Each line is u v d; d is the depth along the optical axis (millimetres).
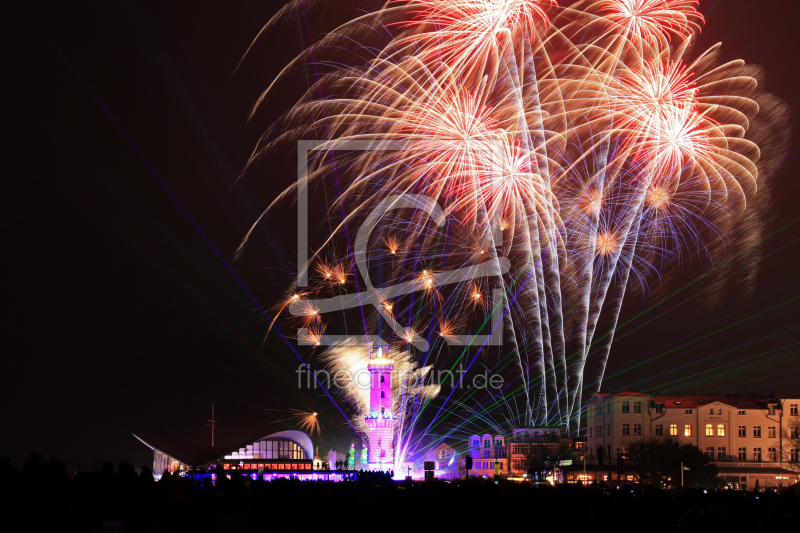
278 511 37031
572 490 36469
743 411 124312
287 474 116062
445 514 31531
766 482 118625
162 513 35000
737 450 123062
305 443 142875
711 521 20719
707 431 123812
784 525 19250
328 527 39094
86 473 34188
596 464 125688
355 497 41500
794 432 122688
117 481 33562
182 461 119000
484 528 26500
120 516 35000
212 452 122500
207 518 41625
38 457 31078
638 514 23828
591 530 24281
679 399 127562
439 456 157250
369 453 151875
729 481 119000
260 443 140250
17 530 31625
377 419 151500
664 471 106562
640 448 111500
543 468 131000
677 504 33812
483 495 31594
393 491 46688
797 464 118812
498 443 152500
